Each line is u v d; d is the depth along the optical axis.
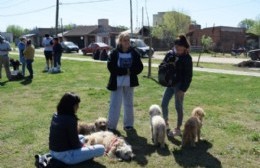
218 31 77.06
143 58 38.28
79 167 6.58
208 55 55.78
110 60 8.57
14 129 9.04
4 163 6.89
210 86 16.09
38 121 9.80
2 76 19.06
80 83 16.80
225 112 10.98
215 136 8.52
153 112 8.12
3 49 17.33
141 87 15.39
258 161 7.05
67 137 6.29
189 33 79.06
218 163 6.91
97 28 76.44
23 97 13.45
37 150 7.57
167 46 73.81
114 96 8.79
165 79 8.11
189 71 8.07
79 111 10.99
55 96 13.56
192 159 7.08
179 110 8.34
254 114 10.75
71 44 50.38
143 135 8.59
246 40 80.56
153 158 7.11
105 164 6.74
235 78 18.91
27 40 18.16
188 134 7.65
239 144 7.98
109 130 8.89
